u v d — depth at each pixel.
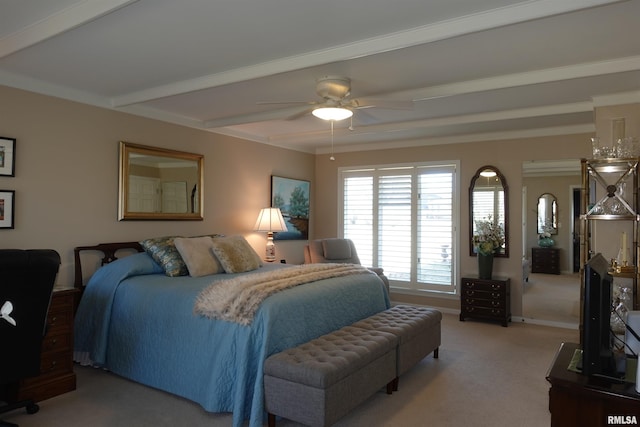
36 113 3.59
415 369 3.73
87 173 3.95
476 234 5.77
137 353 3.28
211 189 5.21
